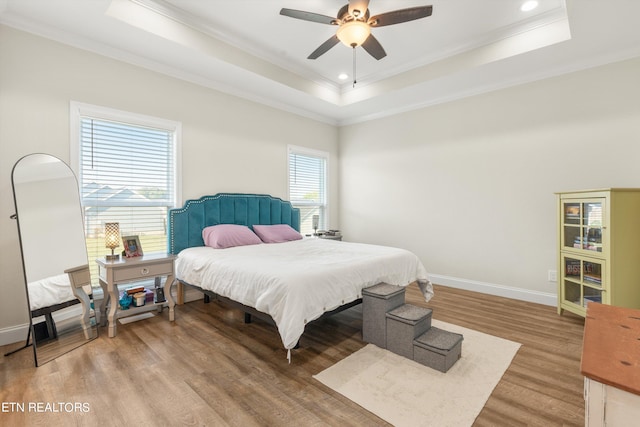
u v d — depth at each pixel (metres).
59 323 2.31
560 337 2.52
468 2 2.61
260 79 3.67
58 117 2.68
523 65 3.25
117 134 3.08
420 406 1.66
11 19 2.43
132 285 3.29
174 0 2.65
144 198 3.28
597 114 3.08
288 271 2.19
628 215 2.58
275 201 4.43
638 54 2.87
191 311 3.20
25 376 1.93
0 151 2.41
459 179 4.07
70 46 2.73
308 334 2.61
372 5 2.67
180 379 1.91
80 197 2.81
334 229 5.50
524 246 3.56
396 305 2.43
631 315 0.97
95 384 1.85
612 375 0.64
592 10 2.31
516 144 3.60
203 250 3.23
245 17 2.88
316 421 1.55
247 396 1.74
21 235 2.14
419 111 4.46
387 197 4.87
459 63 3.42
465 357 2.19
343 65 3.84
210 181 3.77
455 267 4.14
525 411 1.62
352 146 5.34
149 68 3.23
